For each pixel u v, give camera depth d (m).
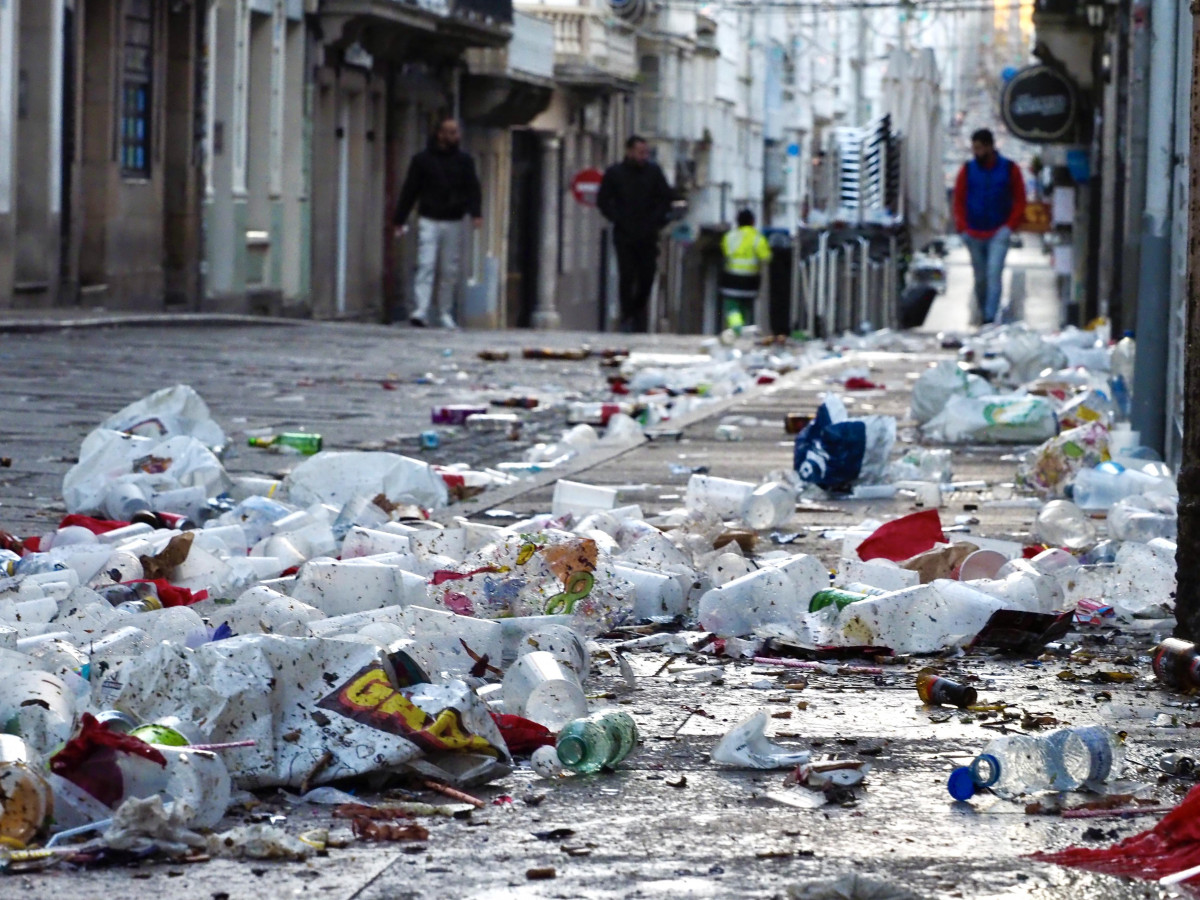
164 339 38.34
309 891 6.12
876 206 71.06
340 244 67.31
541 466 19.06
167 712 7.26
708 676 9.67
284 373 31.36
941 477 18.03
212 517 14.57
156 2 51.69
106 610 9.54
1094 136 62.38
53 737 7.24
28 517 14.89
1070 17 61.38
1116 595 11.70
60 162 46.09
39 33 44.62
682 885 6.25
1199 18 9.54
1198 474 9.66
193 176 54.09
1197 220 9.66
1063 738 7.47
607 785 7.48
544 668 8.37
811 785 7.46
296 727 7.30
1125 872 6.42
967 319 109.56
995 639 10.30
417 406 26.56
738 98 123.69
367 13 63.25
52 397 25.14
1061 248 98.75
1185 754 8.03
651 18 101.56
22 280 44.69
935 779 7.65
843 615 10.41
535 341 43.69
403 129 73.06
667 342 44.56
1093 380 25.97
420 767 7.29
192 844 6.45
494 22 74.94
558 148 89.69
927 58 73.06
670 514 14.62
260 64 58.88
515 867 6.43
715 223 113.38
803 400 27.83
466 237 78.94
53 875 6.21
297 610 9.59
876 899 6.07
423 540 12.18
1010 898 6.16
